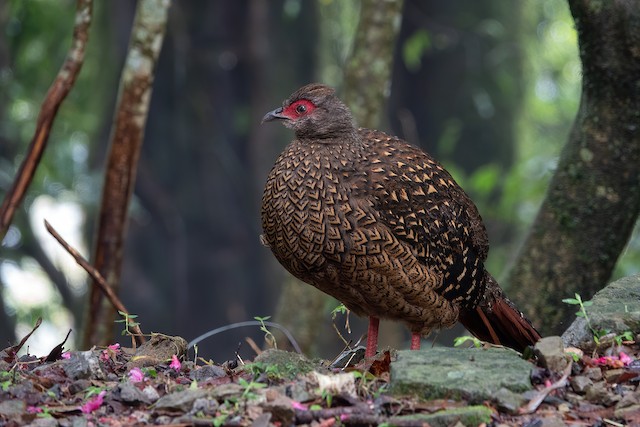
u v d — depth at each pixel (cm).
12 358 788
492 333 932
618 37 1057
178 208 2903
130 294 2869
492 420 629
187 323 2923
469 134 2992
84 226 2642
